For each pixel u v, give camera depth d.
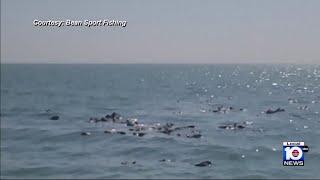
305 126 97.88
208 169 65.56
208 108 139.25
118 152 78.19
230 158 71.50
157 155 75.06
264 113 121.69
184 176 62.47
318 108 129.00
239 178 61.00
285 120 107.31
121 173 64.94
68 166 69.69
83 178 63.25
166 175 63.03
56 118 122.38
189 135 90.69
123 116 123.31
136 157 74.44
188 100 169.00
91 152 79.00
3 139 92.25
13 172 67.12
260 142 82.06
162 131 95.88
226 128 97.75
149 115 124.94
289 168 64.94
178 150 77.69
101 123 110.25
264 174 62.38
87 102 170.38
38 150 81.62
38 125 110.31
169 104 155.62
